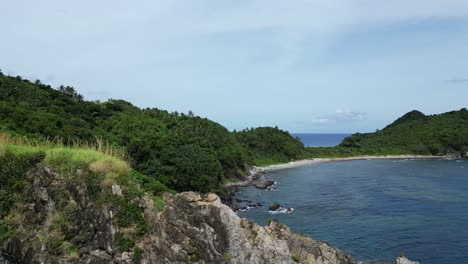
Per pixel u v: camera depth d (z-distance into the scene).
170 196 28.05
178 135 84.69
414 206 66.12
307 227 54.75
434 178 101.62
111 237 23.89
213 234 26.05
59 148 28.78
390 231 51.44
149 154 65.44
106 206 24.56
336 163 157.00
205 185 68.19
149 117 97.00
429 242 46.56
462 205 66.25
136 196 25.67
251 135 162.12
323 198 77.31
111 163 26.62
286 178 112.12
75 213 24.55
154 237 24.66
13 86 68.25
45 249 23.36
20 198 25.36
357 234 50.53
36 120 50.22
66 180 25.50
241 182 102.06
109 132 71.69
